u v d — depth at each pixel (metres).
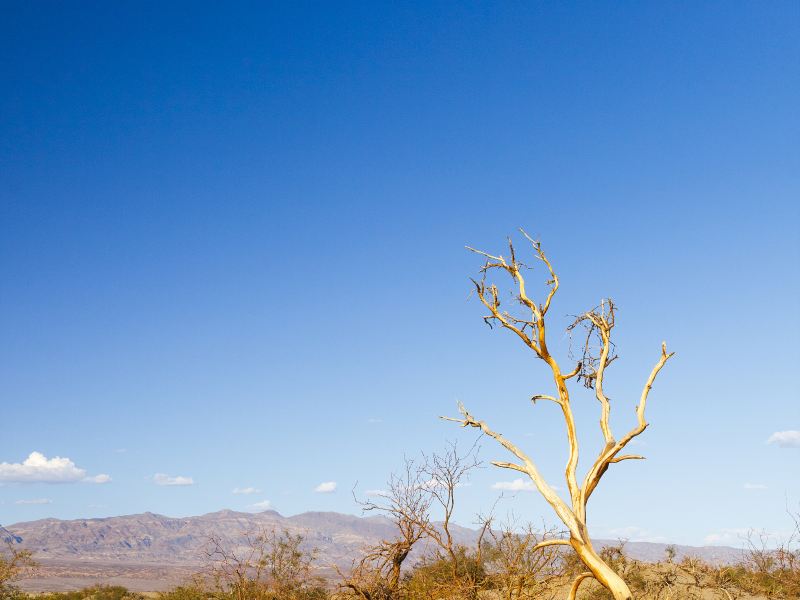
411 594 13.93
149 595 44.50
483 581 13.16
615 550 18.69
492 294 10.10
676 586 16.05
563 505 9.02
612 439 9.16
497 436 9.79
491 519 13.55
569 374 9.64
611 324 9.78
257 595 16.06
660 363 9.40
